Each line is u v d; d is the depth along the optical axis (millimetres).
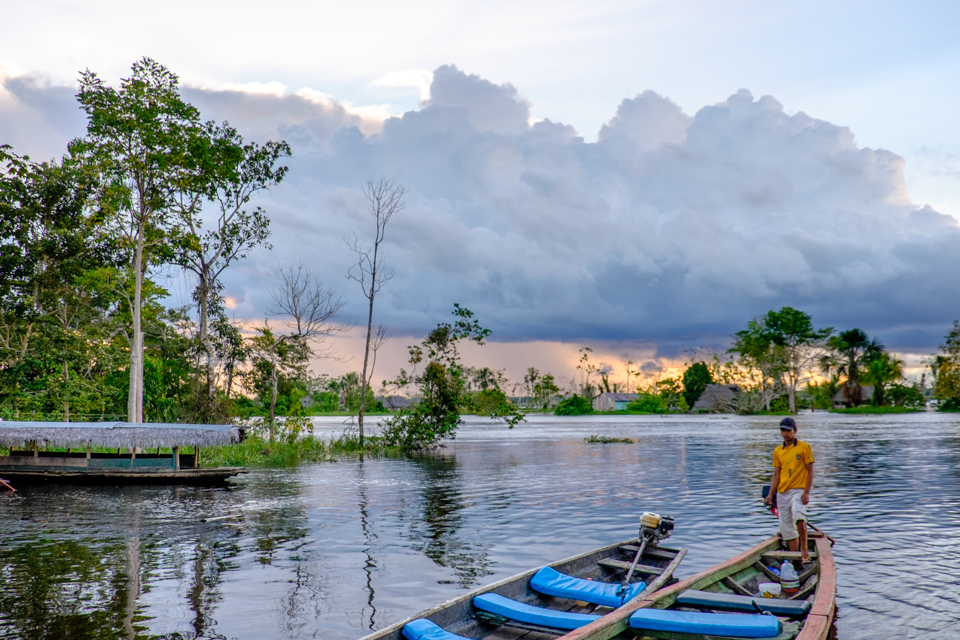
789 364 110562
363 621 7656
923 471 22734
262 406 43719
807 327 107938
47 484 21344
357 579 9477
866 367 120938
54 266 38281
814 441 38938
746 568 8453
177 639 7094
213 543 12109
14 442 21547
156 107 34062
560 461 28703
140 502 17500
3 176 36906
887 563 10047
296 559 10750
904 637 6922
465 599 6699
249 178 41969
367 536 12602
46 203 38000
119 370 39656
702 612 6199
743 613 6512
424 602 8391
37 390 34500
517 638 6508
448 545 11742
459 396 36906
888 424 62188
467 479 22250
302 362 39375
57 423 22797
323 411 113188
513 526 13516
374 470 25516
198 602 8406
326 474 24109
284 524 13984
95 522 14484
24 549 11734
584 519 14266
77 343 36938
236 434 21906
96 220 37281
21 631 7363
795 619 6809
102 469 22047
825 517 14000
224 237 41906
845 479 20656
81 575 9828
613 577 8633
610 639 5914
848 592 8523
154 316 42531
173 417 38656
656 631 6020
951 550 10922
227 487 20469
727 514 14680
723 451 33656
